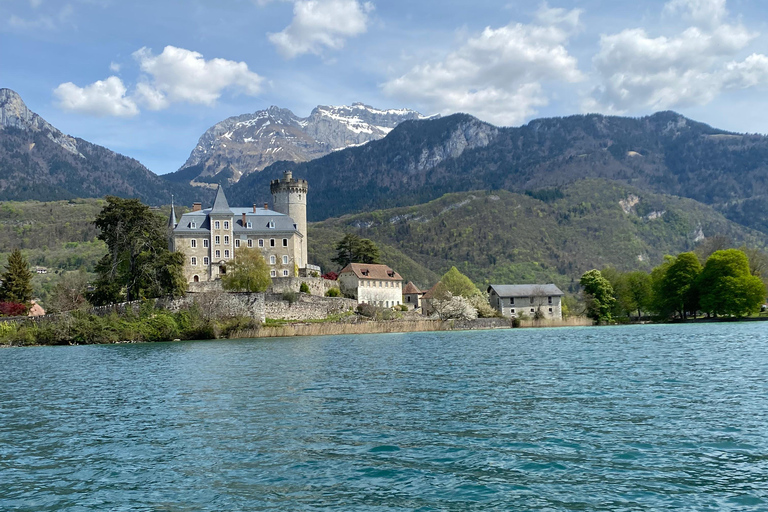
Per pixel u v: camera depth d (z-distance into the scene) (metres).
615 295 160.75
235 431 31.34
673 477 23.36
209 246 149.62
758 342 79.31
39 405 40.88
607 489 22.28
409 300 187.62
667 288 146.38
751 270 148.62
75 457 27.50
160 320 109.38
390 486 22.95
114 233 122.62
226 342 100.62
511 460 25.66
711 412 33.72
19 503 22.14
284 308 123.12
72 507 21.69
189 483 23.73
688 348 72.50
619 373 50.53
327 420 33.38
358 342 95.44
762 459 25.22
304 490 22.75
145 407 38.81
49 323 107.62
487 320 141.50
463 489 22.52
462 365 58.69
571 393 40.84
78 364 68.62
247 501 21.86
